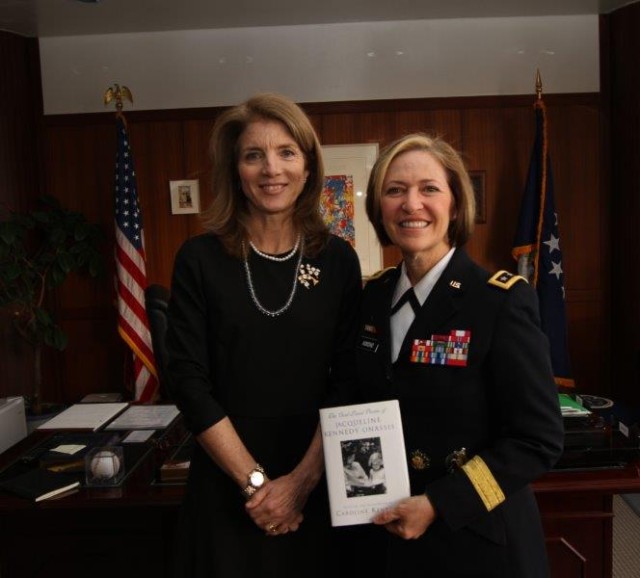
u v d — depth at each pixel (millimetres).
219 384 1317
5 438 2686
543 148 3707
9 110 3922
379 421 1129
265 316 1295
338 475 1124
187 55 4027
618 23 3859
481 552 1117
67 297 4227
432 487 1088
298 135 1281
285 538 1313
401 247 1186
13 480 1698
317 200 1367
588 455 1709
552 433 1081
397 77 4004
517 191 4055
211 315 1305
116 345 4242
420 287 1211
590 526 1713
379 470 1118
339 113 4039
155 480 1720
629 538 2775
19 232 3549
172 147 4094
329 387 1377
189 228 4152
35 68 4082
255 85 4031
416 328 1180
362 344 1272
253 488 1233
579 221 4090
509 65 3980
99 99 4090
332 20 3910
